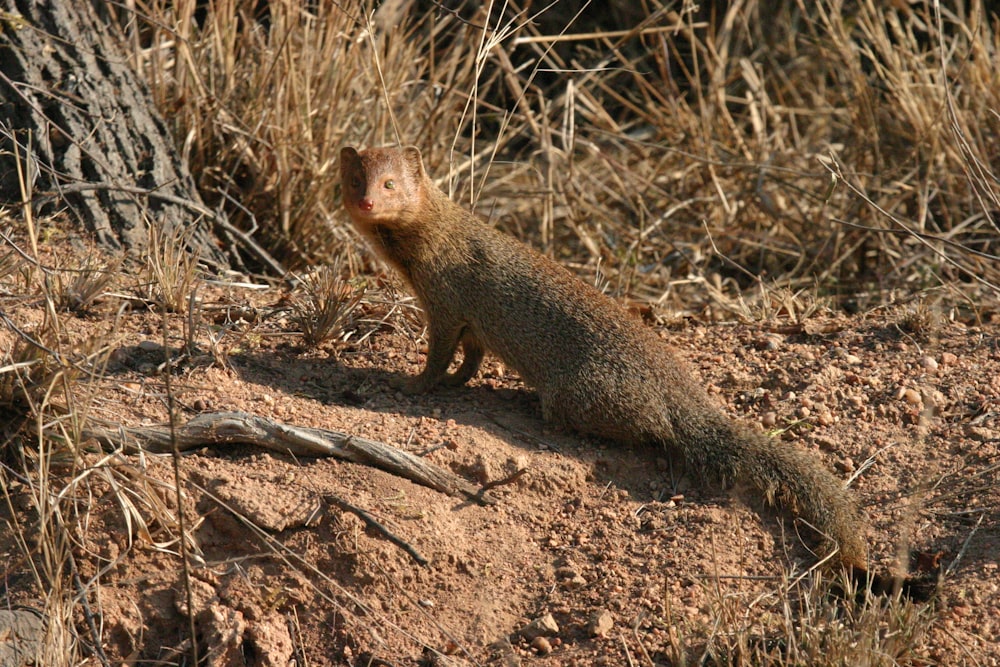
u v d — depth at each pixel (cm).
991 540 749
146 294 967
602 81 1653
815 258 1355
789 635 654
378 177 895
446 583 740
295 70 1252
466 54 1487
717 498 797
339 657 707
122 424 759
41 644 668
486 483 793
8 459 731
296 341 959
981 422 848
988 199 1302
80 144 1054
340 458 779
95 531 718
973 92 1386
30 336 757
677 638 675
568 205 1491
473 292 895
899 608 671
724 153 1589
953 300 1121
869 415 871
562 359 859
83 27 1121
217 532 739
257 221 1266
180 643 704
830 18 1655
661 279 1372
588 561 757
